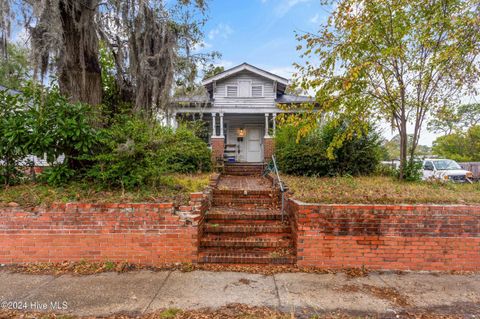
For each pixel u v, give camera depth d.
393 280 3.47
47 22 4.16
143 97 5.73
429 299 3.01
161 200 4.14
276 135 10.40
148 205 3.88
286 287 3.26
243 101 12.59
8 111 4.53
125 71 5.88
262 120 14.37
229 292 3.12
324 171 7.97
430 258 3.78
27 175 4.91
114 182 4.55
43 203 3.88
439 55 6.03
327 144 8.16
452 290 3.23
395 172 7.73
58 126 4.34
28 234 3.85
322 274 3.63
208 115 13.34
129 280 3.40
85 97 5.12
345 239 3.81
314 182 6.60
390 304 2.90
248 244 4.21
